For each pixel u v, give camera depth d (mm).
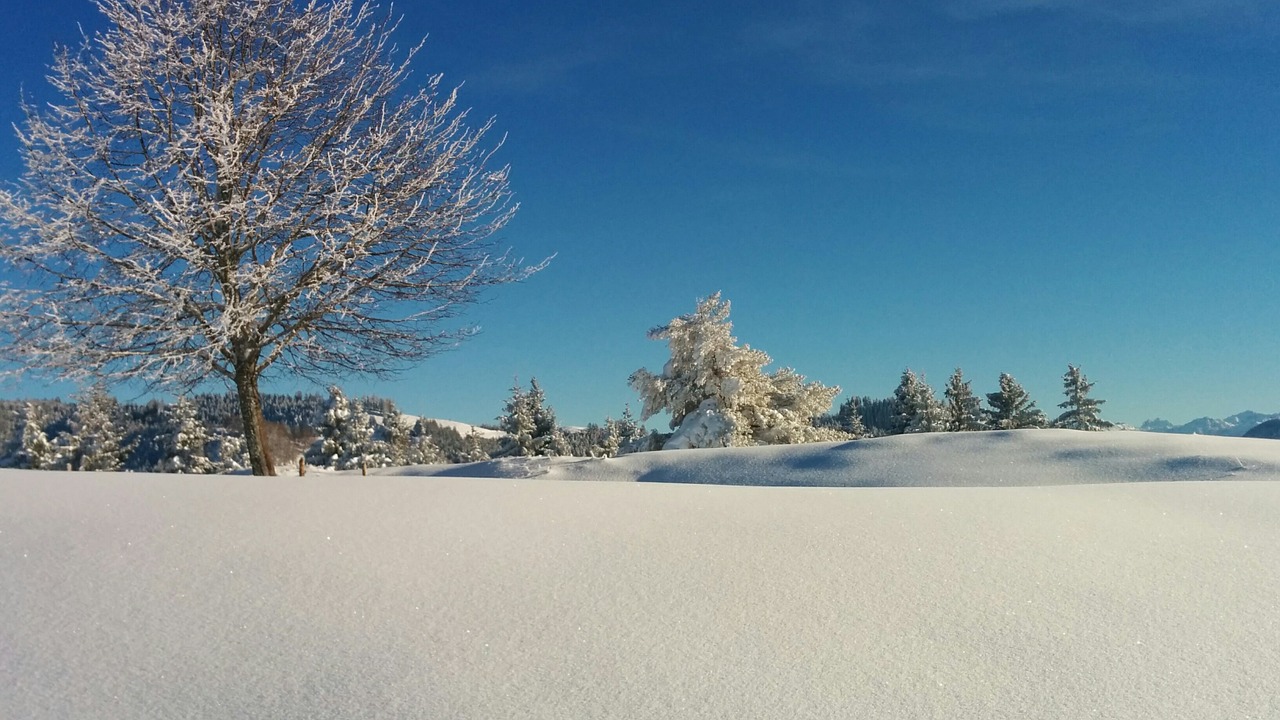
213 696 2994
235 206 11086
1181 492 7422
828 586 4309
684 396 31750
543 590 4160
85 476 7109
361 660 3314
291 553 4582
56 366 10844
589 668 3285
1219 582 4480
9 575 4152
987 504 6535
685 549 4926
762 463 20453
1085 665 3396
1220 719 2945
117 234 11398
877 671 3311
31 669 3174
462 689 3082
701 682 3182
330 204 11773
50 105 11281
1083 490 7680
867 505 6367
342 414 45656
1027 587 4355
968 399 49500
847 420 67875
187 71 12086
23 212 10672
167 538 4789
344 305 12188
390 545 4797
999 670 3340
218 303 11297
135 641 3441
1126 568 4723
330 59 12938
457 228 12633
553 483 7449
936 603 4094
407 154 12727
